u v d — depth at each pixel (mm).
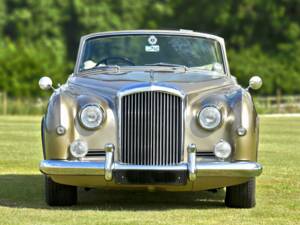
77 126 20766
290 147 42000
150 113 20422
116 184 20484
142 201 23141
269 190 25297
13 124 65688
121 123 20484
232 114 20797
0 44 142875
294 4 165750
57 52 167375
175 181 20375
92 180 20562
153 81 21203
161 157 20453
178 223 19422
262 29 165750
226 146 20547
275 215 20734
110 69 23750
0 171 30062
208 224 19359
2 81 123688
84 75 23594
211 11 169875
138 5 191875
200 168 20203
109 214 20656
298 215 20766
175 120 20469
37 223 19312
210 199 23594
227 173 20328
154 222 19500
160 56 23984
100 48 24297
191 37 24312
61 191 21688
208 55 24109
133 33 24344
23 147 40562
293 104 107500
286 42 163625
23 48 131000
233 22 166375
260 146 42594
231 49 154000
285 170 30766
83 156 20594
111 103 20797
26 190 24906
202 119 20594
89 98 20875
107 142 20641
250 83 22625
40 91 124250
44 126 21062
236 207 21844
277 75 141000
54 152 20734
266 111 103812
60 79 128125
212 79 22438
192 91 21047
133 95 20484
